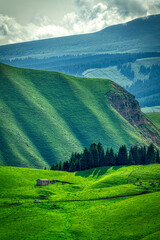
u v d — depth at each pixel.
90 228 167.88
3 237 156.75
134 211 183.12
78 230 165.88
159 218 165.75
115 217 179.00
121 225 166.38
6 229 167.50
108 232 159.75
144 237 146.75
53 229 167.50
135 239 147.25
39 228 169.00
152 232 150.88
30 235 159.00
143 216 173.00
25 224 174.62
